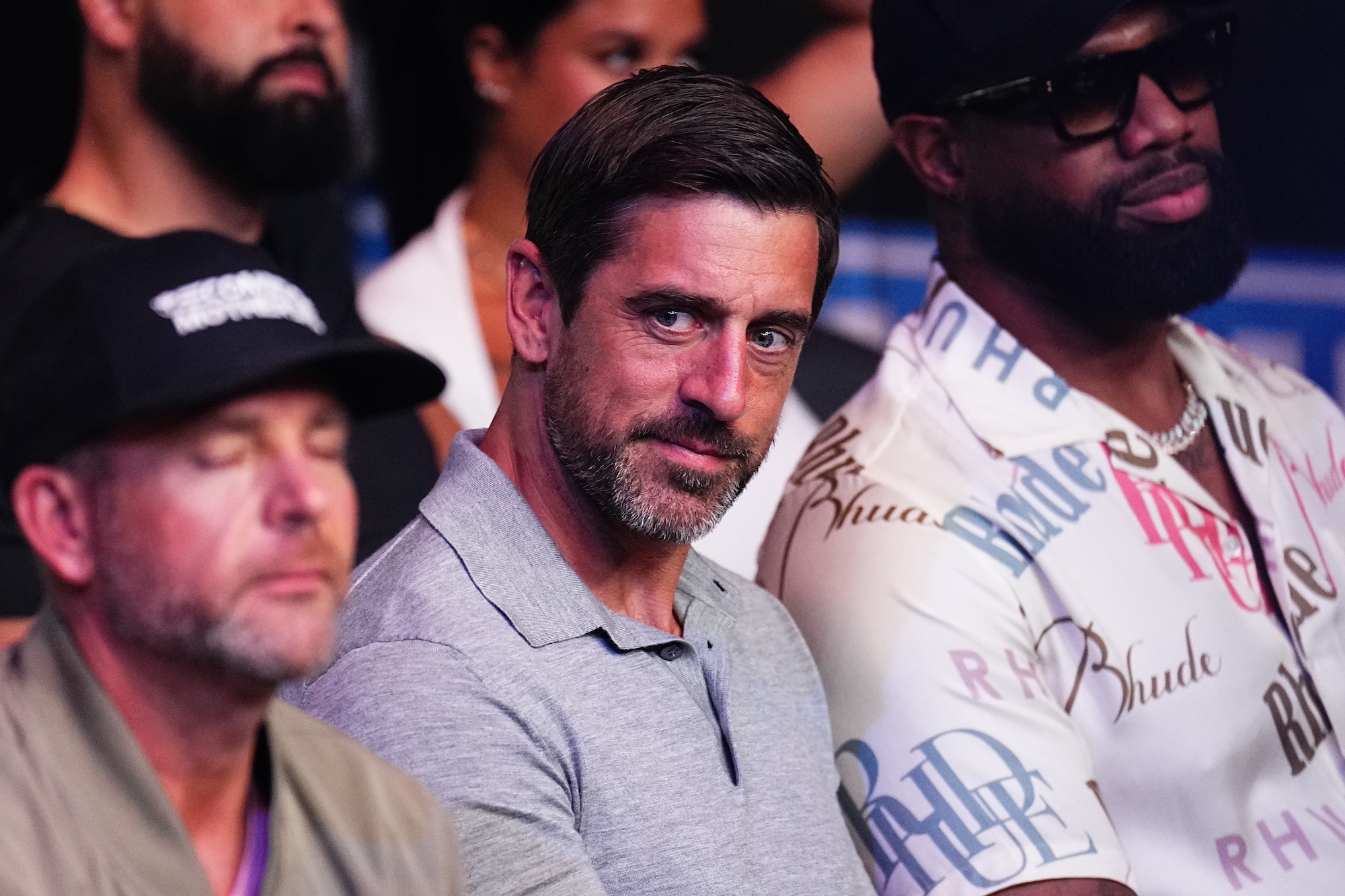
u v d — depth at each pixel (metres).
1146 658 5.87
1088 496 6.02
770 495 8.21
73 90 7.55
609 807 4.38
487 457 4.70
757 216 4.49
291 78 7.07
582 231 4.53
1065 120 6.04
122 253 3.40
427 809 3.81
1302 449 7.00
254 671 3.26
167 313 3.31
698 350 4.52
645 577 4.83
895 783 5.52
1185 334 6.76
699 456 4.54
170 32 6.91
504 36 7.86
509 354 7.92
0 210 7.49
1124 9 6.00
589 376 4.54
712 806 4.54
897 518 5.84
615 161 4.50
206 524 3.24
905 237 9.16
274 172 7.18
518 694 4.36
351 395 3.60
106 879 3.27
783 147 4.55
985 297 6.41
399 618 4.46
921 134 6.47
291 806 3.58
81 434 3.24
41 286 6.51
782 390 4.69
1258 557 6.48
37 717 3.34
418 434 7.07
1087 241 6.10
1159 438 6.51
